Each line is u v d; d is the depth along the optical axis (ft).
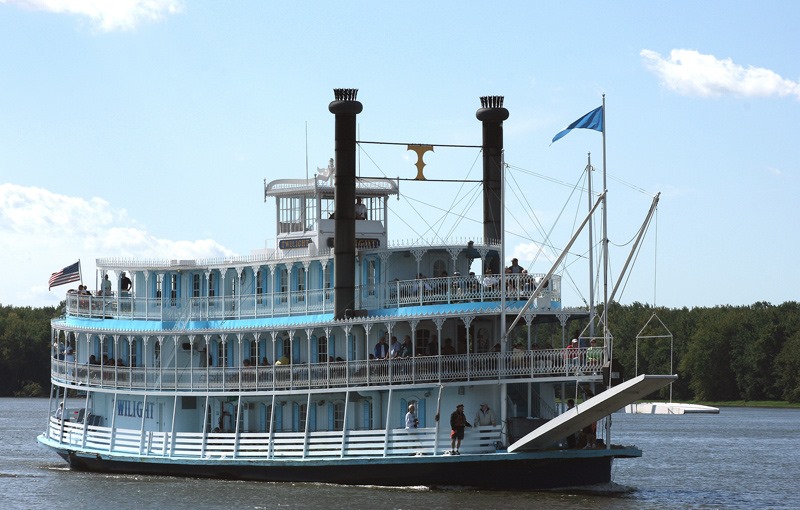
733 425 419.95
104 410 221.46
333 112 191.93
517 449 172.65
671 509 170.91
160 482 201.98
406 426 180.55
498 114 202.90
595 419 170.30
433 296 184.75
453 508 164.04
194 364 210.59
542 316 182.50
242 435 196.95
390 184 205.36
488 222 202.80
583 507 166.20
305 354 198.18
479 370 176.76
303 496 178.40
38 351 649.61
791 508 183.01
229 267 207.31
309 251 201.46
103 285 224.33
